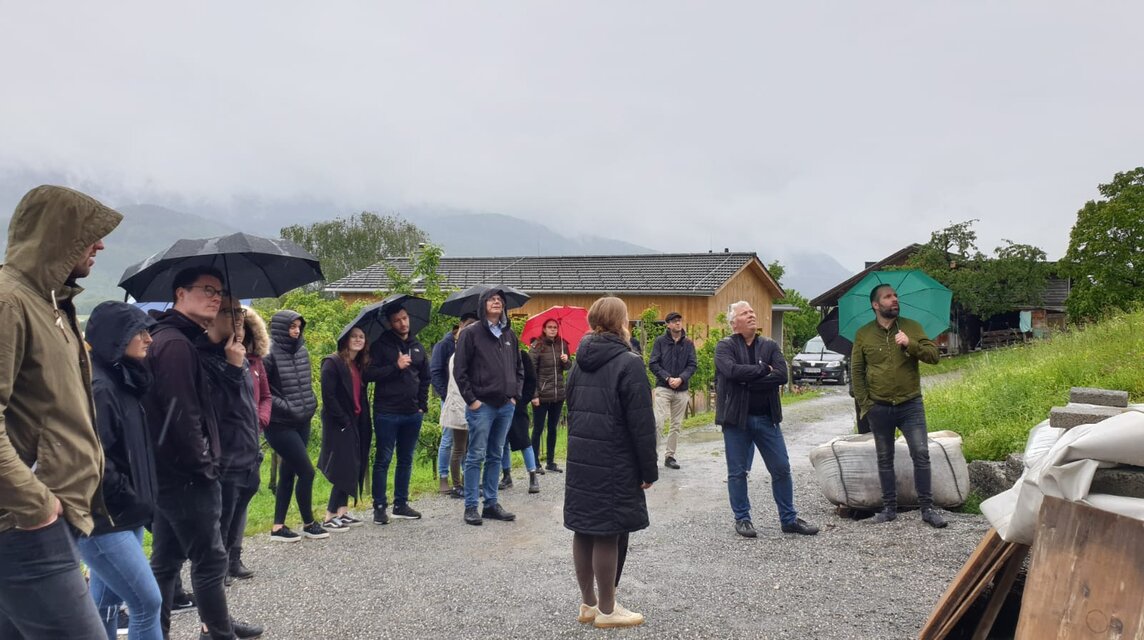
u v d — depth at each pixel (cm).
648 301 2612
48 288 251
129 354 331
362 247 5659
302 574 543
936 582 485
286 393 598
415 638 426
